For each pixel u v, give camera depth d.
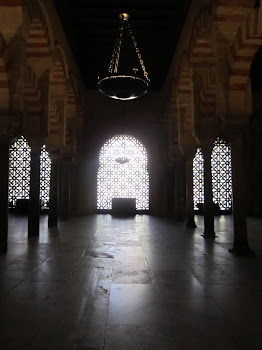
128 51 12.92
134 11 10.21
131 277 4.08
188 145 10.15
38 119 7.89
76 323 2.64
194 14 7.58
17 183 16.39
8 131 5.88
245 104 6.07
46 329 2.53
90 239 7.46
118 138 16.72
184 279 4.00
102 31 11.38
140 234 8.47
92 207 15.95
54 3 7.90
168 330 2.52
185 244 6.79
